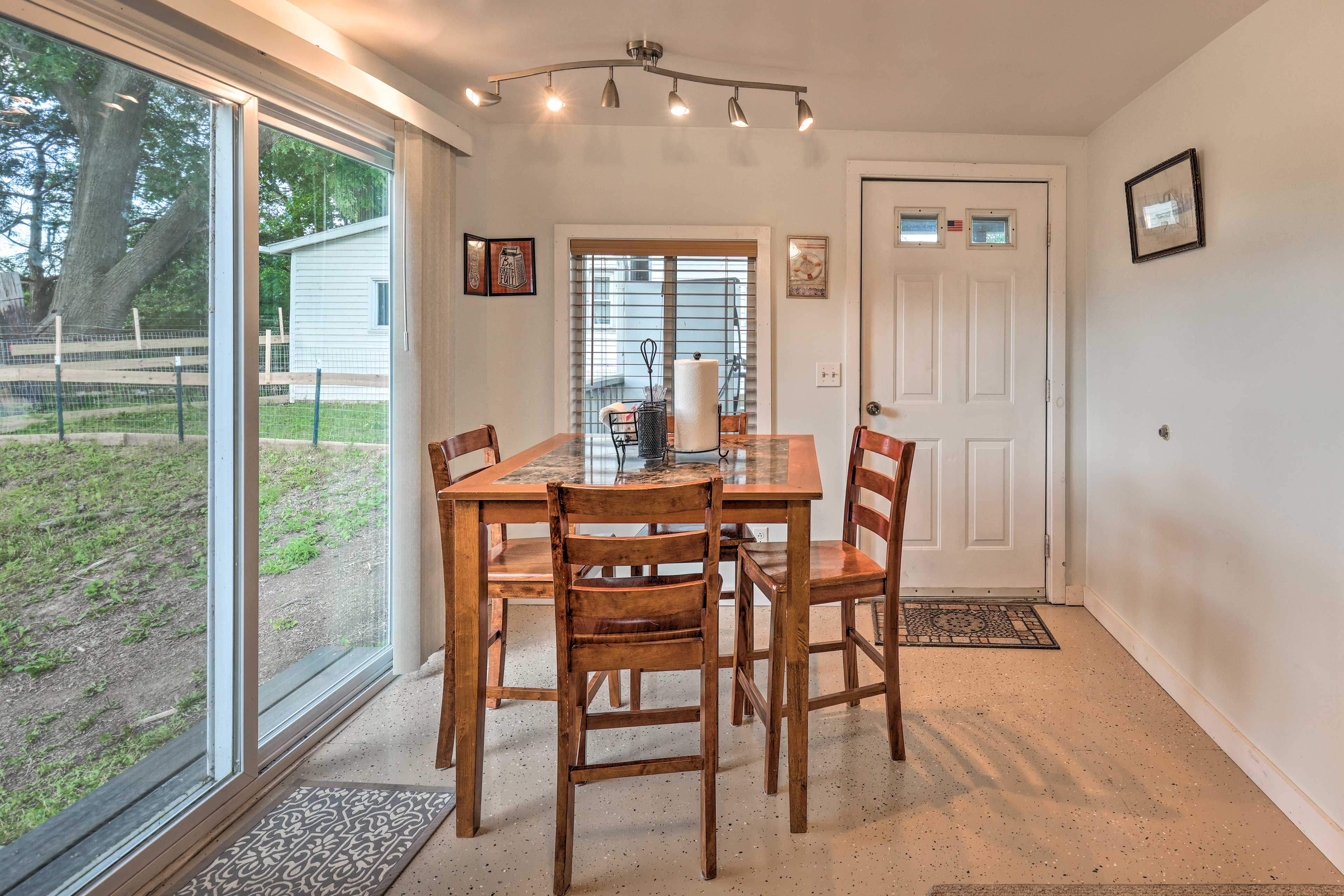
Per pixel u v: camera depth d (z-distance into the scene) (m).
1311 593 1.73
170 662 1.67
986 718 2.24
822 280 3.23
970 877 1.53
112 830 1.53
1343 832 1.56
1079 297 3.22
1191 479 2.31
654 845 1.65
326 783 1.91
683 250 3.21
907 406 3.28
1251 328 1.99
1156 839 1.66
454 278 2.97
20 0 1.29
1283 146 1.86
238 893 1.49
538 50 2.39
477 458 3.13
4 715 1.33
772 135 3.20
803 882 1.52
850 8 2.09
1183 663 2.35
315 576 2.23
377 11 2.12
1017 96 2.74
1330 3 1.69
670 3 2.07
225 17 1.66
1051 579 3.28
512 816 1.77
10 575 1.34
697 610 1.48
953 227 3.24
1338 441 1.65
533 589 1.86
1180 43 2.25
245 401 1.81
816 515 3.30
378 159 2.47
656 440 1.93
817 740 2.11
